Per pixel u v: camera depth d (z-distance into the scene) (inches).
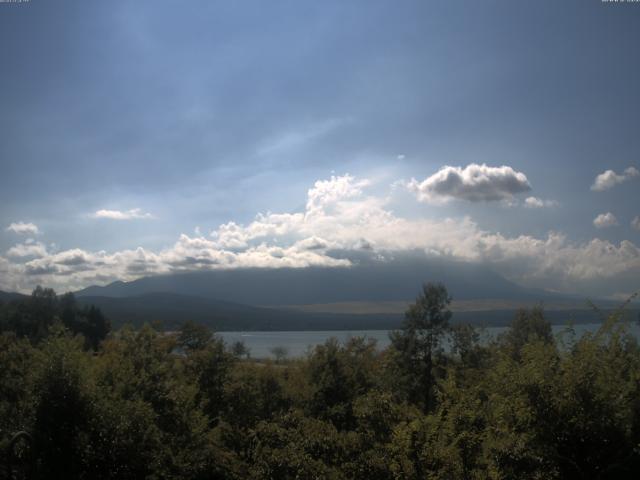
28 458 563.5
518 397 356.2
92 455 583.2
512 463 346.6
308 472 466.3
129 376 764.6
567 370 345.4
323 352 1215.6
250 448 600.1
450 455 392.8
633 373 343.0
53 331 659.4
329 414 1031.6
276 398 1203.2
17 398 665.6
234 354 1354.6
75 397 593.0
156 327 1217.4
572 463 333.7
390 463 425.7
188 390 803.4
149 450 624.1
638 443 322.3
